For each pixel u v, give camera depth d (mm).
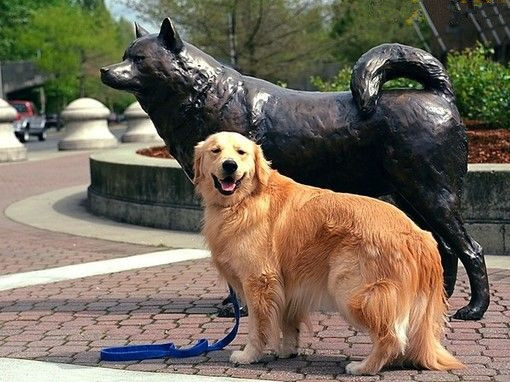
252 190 3711
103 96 37750
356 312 3492
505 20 12406
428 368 3613
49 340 4145
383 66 4359
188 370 3723
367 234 3502
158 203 6656
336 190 4484
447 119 4324
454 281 4453
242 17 18469
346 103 4414
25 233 6723
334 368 3711
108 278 5219
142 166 6734
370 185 4477
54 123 31531
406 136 4297
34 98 39656
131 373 3707
